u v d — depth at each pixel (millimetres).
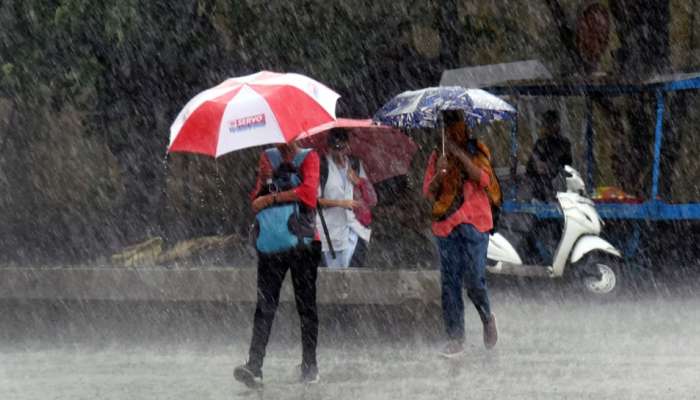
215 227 43969
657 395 18484
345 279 23828
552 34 43688
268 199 19469
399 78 40156
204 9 36688
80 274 24453
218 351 23719
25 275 24531
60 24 34312
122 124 38688
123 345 24406
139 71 37188
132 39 35594
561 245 30203
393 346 23797
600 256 30469
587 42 41562
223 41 38094
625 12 38875
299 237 19375
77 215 46875
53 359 22812
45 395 19203
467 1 42938
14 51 35719
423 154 37625
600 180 32969
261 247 19453
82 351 23828
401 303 23703
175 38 36344
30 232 44906
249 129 19031
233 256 37031
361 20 37219
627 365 21250
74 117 48719
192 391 19469
